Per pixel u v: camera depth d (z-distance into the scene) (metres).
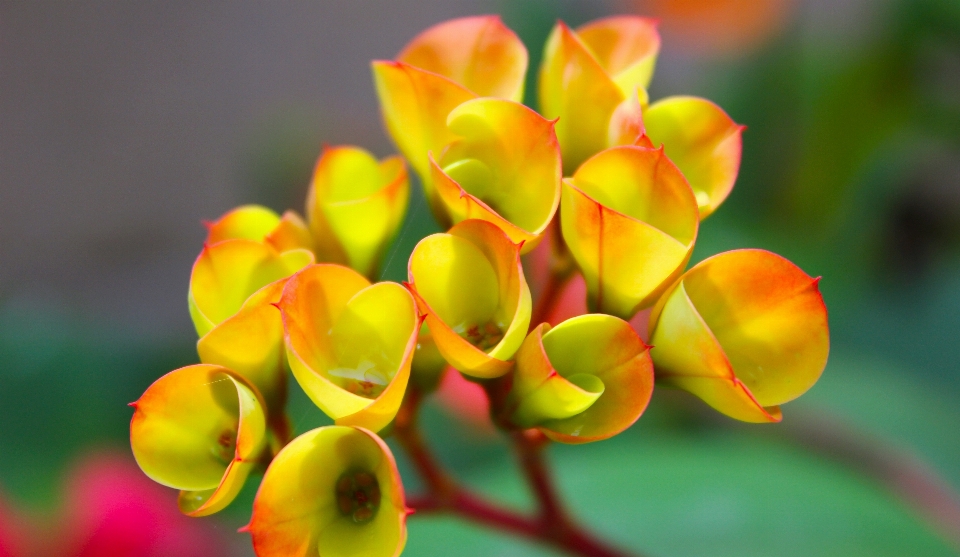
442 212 0.26
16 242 0.69
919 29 0.44
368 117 0.71
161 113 0.75
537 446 0.27
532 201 0.25
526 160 0.25
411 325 0.24
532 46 0.44
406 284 0.24
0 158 0.73
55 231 0.70
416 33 0.78
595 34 0.27
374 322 0.25
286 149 0.57
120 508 0.31
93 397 0.42
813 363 0.25
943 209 0.45
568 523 0.28
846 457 0.33
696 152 0.26
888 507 0.32
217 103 0.76
